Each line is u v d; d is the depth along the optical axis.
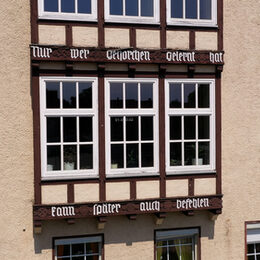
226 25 7.89
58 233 7.31
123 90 7.30
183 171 7.51
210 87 7.67
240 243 8.12
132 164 7.38
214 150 7.67
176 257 8.00
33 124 6.95
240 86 8.01
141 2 7.34
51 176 7.02
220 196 7.61
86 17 7.07
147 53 7.24
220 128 7.70
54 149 7.09
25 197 7.13
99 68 7.11
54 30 6.95
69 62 6.97
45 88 6.99
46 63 6.95
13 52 7.00
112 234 7.54
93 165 7.21
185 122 7.60
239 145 8.05
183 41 7.48
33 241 7.21
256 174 8.16
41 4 6.91
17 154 7.07
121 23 7.19
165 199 7.36
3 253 7.07
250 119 8.09
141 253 7.67
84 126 7.18
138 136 7.38
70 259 7.48
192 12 7.56
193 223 7.90
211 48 7.61
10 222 7.09
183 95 7.57
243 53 8.00
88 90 7.18
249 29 8.02
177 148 7.57
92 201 7.11
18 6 7.00
